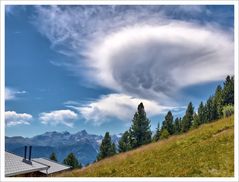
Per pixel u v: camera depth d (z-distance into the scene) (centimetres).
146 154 2277
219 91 5609
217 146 1825
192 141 2233
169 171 1611
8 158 1883
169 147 2273
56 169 3234
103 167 2178
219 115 5281
